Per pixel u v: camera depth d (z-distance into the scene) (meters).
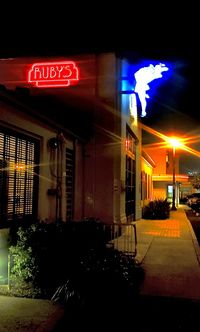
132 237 13.53
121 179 14.37
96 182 13.66
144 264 9.02
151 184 35.19
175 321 5.40
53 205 10.30
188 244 12.19
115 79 13.91
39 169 9.45
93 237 7.36
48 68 14.13
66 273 6.49
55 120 9.74
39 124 9.41
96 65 13.98
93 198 13.60
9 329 4.84
